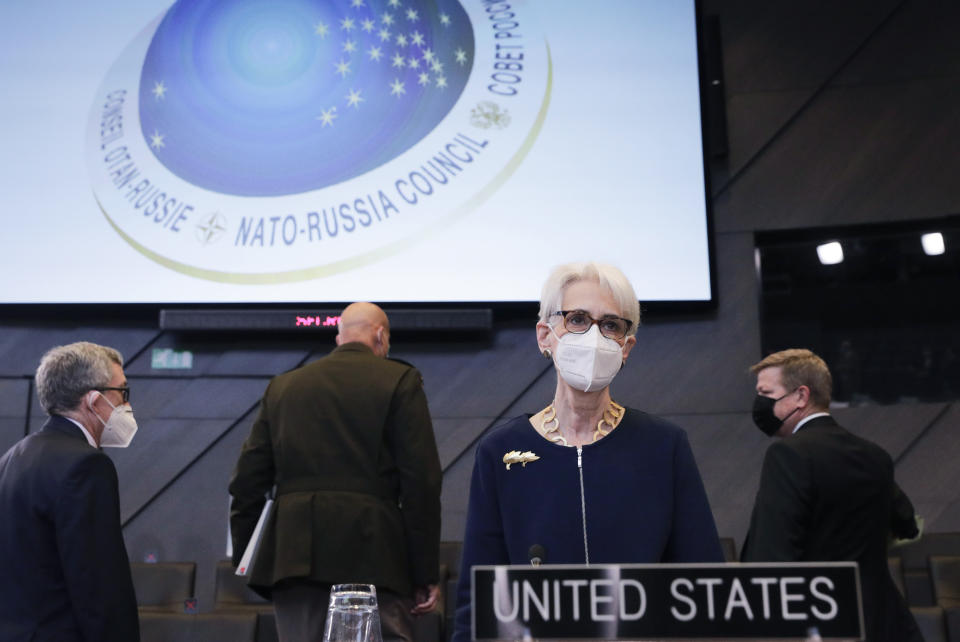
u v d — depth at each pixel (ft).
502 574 3.39
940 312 16.88
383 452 8.73
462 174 16.19
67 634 7.22
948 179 15.97
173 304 16.11
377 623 5.63
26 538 7.30
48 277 16.30
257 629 10.69
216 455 16.11
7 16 17.35
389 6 17.01
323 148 16.52
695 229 15.74
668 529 5.37
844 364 17.07
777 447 8.07
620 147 16.08
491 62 16.60
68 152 16.79
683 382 15.75
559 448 5.54
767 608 3.30
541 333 5.78
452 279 15.84
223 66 16.99
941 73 16.40
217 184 16.49
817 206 16.22
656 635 3.31
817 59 16.84
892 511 8.52
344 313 9.69
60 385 8.07
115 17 17.33
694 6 16.56
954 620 10.73
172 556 15.70
